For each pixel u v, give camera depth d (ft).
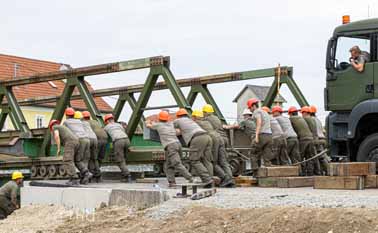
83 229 41.93
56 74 67.82
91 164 61.11
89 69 65.46
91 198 48.19
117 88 80.18
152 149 65.92
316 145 59.52
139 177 69.92
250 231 33.30
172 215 39.29
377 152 46.19
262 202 38.29
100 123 64.95
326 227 31.22
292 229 32.04
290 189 47.83
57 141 56.75
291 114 59.98
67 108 62.28
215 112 75.66
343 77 48.34
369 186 45.62
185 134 52.11
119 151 61.98
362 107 46.60
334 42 48.83
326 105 49.39
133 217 41.65
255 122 54.39
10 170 69.67
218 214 36.91
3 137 71.05
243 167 62.64
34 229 44.91
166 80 60.44
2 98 72.69
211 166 51.85
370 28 46.80
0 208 57.21
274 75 70.95
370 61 47.01
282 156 56.75
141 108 63.00
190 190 47.47
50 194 51.90
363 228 30.14
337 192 42.68
